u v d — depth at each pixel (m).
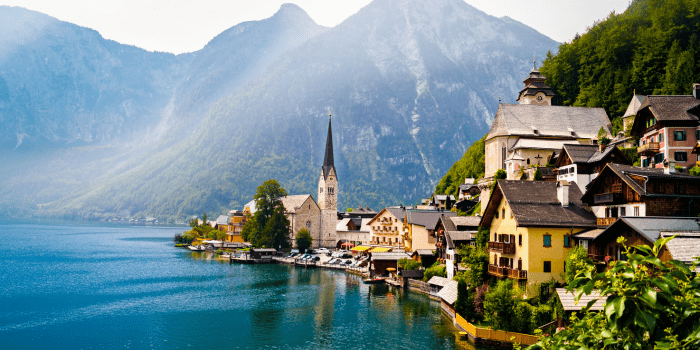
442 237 109.62
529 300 67.69
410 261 123.50
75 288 114.38
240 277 137.12
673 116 90.00
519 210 72.25
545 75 184.12
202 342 72.69
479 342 66.44
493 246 78.31
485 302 68.31
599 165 85.81
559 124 136.50
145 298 103.81
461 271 92.88
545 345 19.64
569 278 62.75
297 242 199.75
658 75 143.50
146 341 72.94
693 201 64.44
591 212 73.31
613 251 61.44
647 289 14.85
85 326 80.75
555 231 69.69
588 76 167.12
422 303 98.81
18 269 144.00
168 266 159.38
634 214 65.69
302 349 68.94
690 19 149.75
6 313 88.94
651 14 164.38
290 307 95.75
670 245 50.69
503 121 136.25
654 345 15.72
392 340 71.88
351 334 75.62
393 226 169.50
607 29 174.62
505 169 134.25
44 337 74.44
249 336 75.31
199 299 103.38
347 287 119.94
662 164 83.69
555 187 77.75
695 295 15.93
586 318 18.73
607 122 138.25
